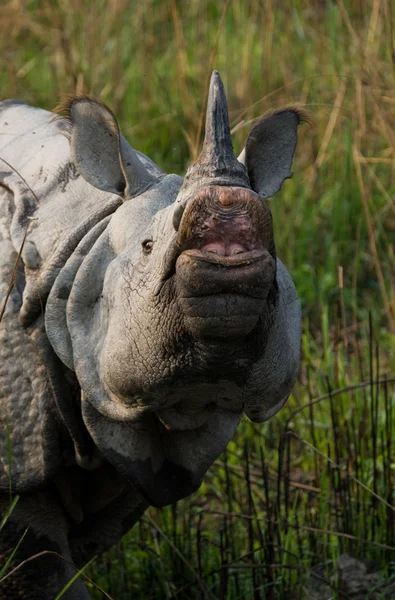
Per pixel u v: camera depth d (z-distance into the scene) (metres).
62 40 21.09
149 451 9.45
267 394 8.49
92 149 9.19
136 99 22.19
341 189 19.70
